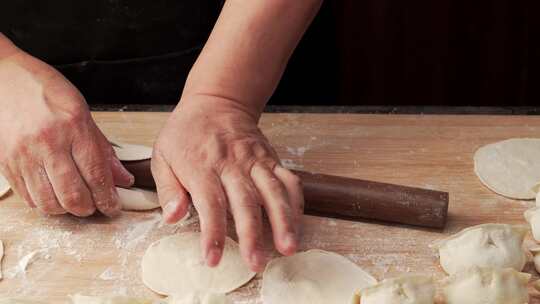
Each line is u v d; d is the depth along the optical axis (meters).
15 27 2.00
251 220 1.35
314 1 1.60
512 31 2.86
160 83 2.09
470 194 1.59
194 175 1.43
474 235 1.39
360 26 2.90
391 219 1.50
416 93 3.03
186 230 1.52
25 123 1.50
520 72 2.95
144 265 1.43
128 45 2.03
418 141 1.75
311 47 2.30
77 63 2.05
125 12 1.98
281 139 1.78
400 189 1.50
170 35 2.02
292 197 1.42
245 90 1.57
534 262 1.40
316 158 1.71
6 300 1.31
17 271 1.43
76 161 1.50
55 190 1.49
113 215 1.56
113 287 1.40
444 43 2.91
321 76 2.50
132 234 1.52
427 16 2.86
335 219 1.54
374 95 3.05
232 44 1.57
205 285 1.39
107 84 2.09
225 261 1.42
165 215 1.42
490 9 2.82
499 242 1.38
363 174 1.66
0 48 1.67
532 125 1.79
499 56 2.92
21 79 1.59
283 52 1.61
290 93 2.28
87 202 1.51
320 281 1.38
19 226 1.54
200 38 2.03
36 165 1.49
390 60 2.96
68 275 1.42
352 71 3.01
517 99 3.00
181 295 1.31
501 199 1.57
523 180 1.60
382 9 2.85
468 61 2.95
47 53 2.04
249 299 1.37
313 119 1.85
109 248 1.48
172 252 1.45
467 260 1.38
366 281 1.38
